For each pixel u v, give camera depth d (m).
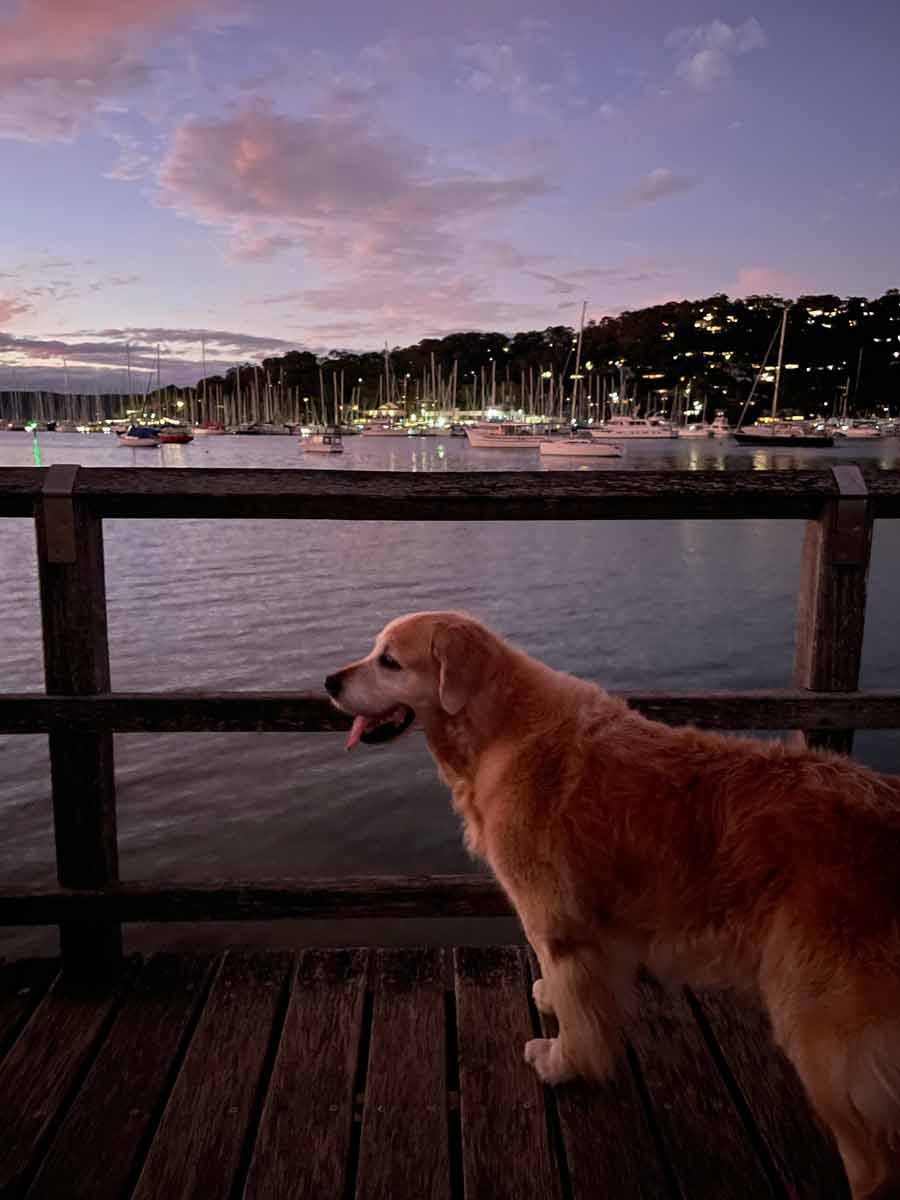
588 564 25.64
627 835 2.11
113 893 2.78
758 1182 2.10
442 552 28.28
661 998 2.79
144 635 15.09
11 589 19.14
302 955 3.00
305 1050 2.53
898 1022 1.76
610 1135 2.24
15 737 9.16
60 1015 2.69
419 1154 2.16
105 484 2.65
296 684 12.14
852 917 1.83
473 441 102.00
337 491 2.66
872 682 13.05
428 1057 2.50
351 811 7.52
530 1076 2.45
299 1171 2.10
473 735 2.38
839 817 1.92
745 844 1.97
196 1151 2.16
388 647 2.49
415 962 2.97
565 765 2.23
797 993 1.86
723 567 25.22
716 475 2.66
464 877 2.84
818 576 2.70
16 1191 2.05
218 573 22.89
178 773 8.33
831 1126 1.85
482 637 2.41
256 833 7.16
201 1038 2.57
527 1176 2.10
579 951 2.25
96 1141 2.19
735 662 14.33
